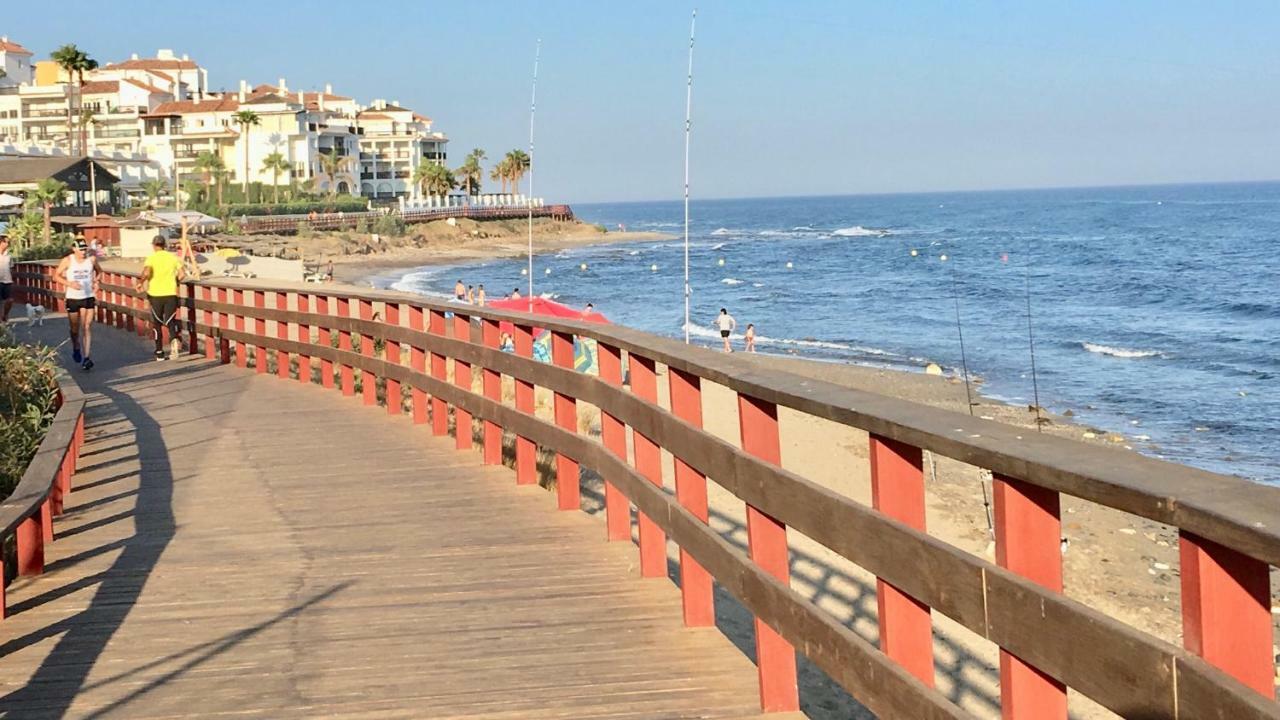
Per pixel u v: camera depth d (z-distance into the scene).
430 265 103.25
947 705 2.79
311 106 136.50
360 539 7.21
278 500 8.34
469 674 4.91
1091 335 49.72
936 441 2.66
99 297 23.94
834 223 191.88
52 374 12.32
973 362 41.88
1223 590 1.84
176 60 143.38
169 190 106.94
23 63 134.12
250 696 4.76
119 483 9.02
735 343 48.84
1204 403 33.16
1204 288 69.56
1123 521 17.02
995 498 2.48
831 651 3.50
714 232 166.38
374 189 147.38
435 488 8.59
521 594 6.00
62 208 69.94
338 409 12.48
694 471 5.18
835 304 66.12
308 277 53.88
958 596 2.66
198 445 10.55
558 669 4.92
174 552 7.01
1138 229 137.25
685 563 5.31
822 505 3.43
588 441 7.06
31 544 6.54
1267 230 129.12
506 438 11.82
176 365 16.88
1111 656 2.10
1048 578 2.42
